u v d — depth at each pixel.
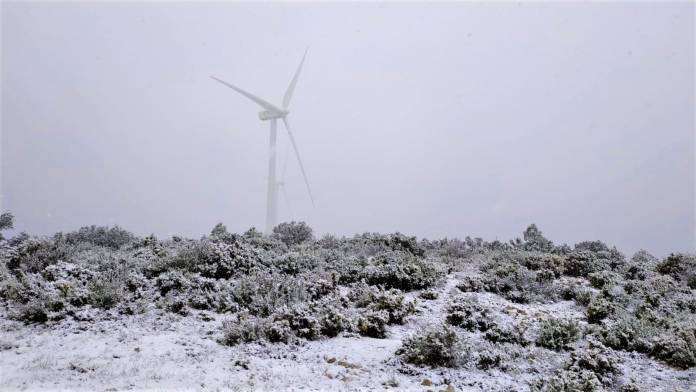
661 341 8.28
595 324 10.00
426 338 7.45
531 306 12.27
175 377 6.38
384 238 20.83
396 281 13.27
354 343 8.44
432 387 6.46
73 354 7.17
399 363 7.36
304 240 22.56
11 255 12.86
